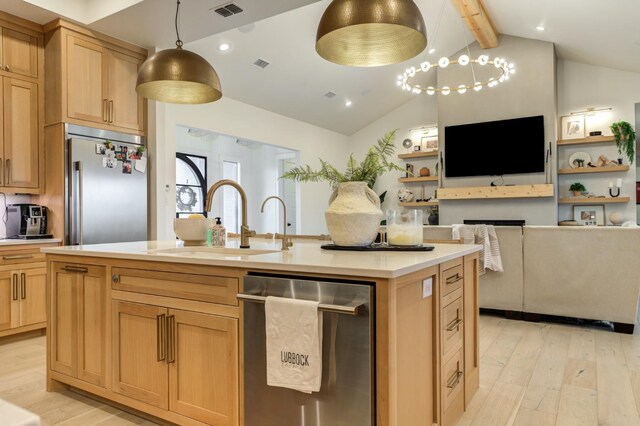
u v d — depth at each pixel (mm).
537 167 6738
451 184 7488
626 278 3660
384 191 8844
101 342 2250
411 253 1952
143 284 2078
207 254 2268
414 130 8516
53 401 2383
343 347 1478
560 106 7168
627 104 6699
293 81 6484
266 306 1602
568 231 3861
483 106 7176
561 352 3205
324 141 8461
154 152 4543
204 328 1877
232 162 8867
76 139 3893
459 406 2174
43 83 4012
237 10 3705
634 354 3160
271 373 1585
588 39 6020
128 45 4395
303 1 3551
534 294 4020
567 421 2141
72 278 2396
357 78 7062
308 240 2990
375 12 1689
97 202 4016
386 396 1423
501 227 4133
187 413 1927
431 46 7004
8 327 3482
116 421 2150
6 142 3760
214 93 2756
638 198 6559
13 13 3756
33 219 3812
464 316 2271
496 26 6730
